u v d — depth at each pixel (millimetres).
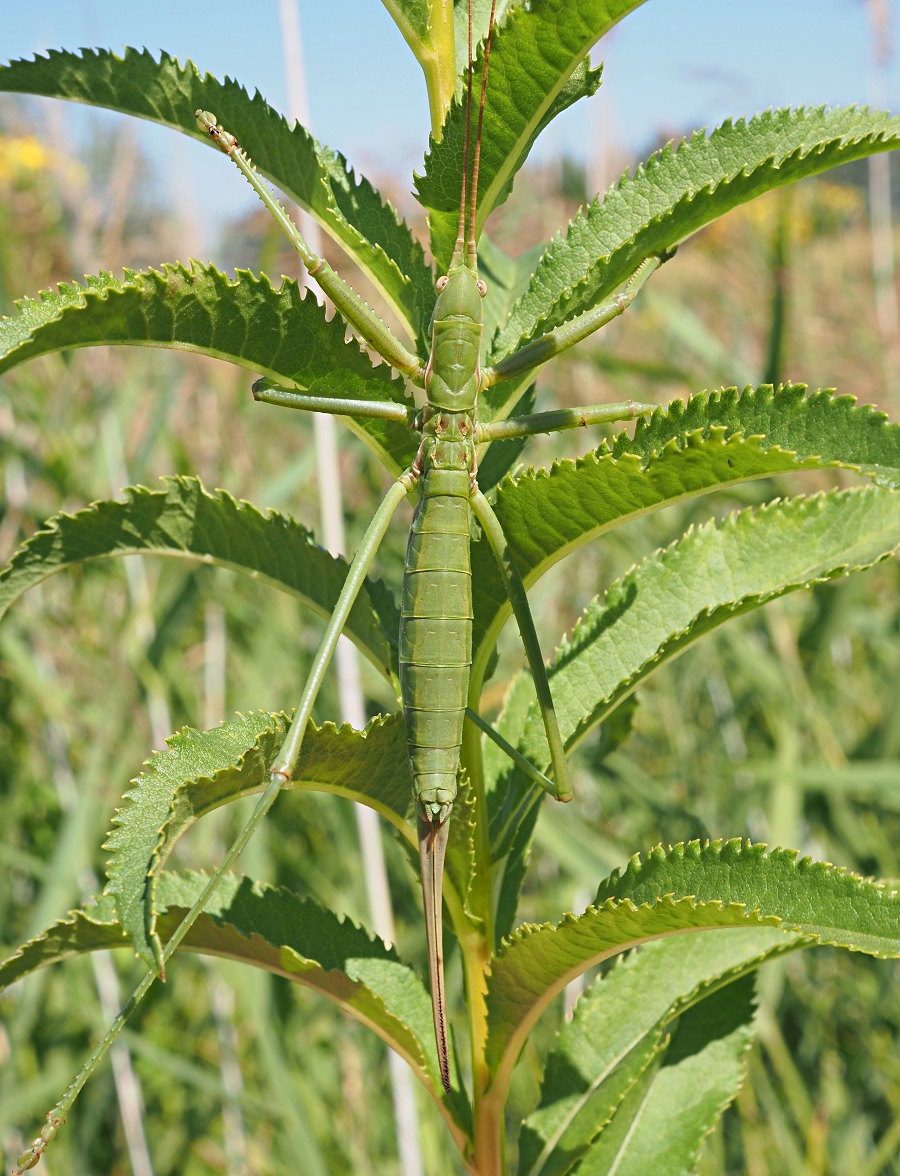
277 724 314
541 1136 346
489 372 340
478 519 336
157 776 310
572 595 727
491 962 328
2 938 584
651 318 837
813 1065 589
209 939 336
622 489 318
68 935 329
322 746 319
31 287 631
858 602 666
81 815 526
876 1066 558
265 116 333
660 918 312
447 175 337
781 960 525
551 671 355
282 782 313
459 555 332
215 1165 576
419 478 338
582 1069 350
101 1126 583
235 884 344
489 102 329
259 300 322
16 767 617
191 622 736
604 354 634
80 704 612
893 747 578
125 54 331
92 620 654
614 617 355
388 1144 559
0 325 310
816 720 602
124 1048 524
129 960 614
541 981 326
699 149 339
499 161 335
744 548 353
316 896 599
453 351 336
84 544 341
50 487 652
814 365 792
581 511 323
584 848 500
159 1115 591
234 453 692
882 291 787
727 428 316
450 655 328
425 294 348
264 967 339
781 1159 529
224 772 308
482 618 340
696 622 335
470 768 338
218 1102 584
